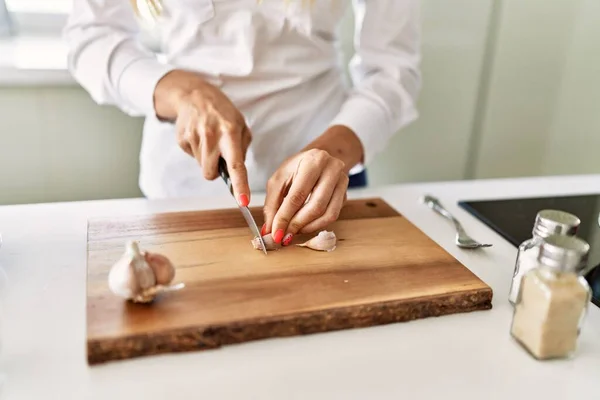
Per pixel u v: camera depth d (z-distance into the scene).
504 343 0.49
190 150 0.71
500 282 0.59
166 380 0.42
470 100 1.19
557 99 1.23
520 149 1.27
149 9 0.79
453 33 1.12
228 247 0.58
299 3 0.78
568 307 0.45
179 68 0.81
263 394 0.41
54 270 0.56
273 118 0.83
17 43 1.06
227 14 0.78
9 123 0.98
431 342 0.48
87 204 0.73
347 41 1.10
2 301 0.50
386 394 0.42
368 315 0.49
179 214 0.66
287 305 0.48
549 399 0.42
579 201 0.83
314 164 0.62
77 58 0.81
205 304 0.48
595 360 0.47
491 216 0.76
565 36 1.18
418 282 0.53
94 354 0.43
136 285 0.46
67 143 1.03
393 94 0.85
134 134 1.05
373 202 0.74
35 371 0.42
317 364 0.45
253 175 0.85
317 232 0.63
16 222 0.66
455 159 1.24
